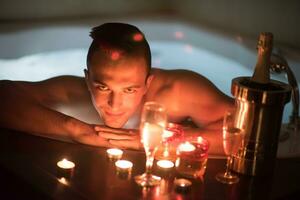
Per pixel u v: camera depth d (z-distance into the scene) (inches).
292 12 116.6
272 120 39.1
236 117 39.8
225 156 43.8
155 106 35.3
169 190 36.2
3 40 106.4
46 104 50.6
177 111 52.3
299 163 44.1
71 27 118.6
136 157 41.4
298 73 102.3
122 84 41.8
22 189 37.3
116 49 41.3
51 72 105.4
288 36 118.3
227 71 114.3
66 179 36.7
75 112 52.1
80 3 134.8
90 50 42.6
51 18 130.8
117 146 43.4
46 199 35.1
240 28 130.4
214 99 51.5
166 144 41.0
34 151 41.6
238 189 37.7
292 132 51.2
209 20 138.3
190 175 38.4
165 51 130.5
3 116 46.1
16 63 107.7
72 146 43.1
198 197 35.8
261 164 39.7
